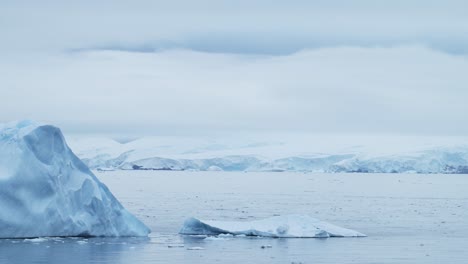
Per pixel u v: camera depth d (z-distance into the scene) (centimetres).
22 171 3872
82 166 4178
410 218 6481
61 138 4066
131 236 4275
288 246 3938
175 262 3356
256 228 4431
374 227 5466
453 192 12631
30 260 3316
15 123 4103
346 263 3391
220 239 4228
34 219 3900
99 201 4125
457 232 5019
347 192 12344
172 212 6850
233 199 9600
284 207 8025
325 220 6194
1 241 3812
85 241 3947
